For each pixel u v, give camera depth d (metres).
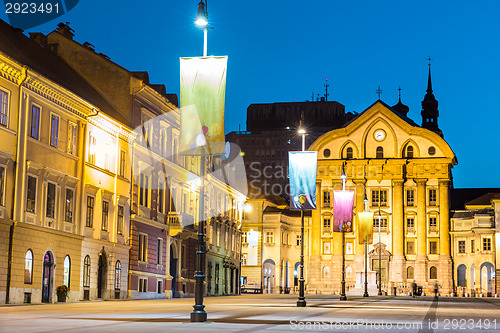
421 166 122.56
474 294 114.25
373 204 123.69
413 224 122.69
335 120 184.25
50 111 45.91
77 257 48.97
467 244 119.38
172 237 67.25
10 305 39.31
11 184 41.53
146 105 61.22
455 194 150.25
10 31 49.28
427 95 158.75
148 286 61.09
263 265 125.94
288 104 186.88
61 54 59.44
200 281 24.48
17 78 41.91
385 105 124.94
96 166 51.97
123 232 56.44
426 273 120.50
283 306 42.66
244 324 23.39
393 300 68.31
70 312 30.30
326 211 125.62
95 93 56.88
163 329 20.20
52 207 46.09
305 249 128.62
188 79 25.94
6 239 40.72
